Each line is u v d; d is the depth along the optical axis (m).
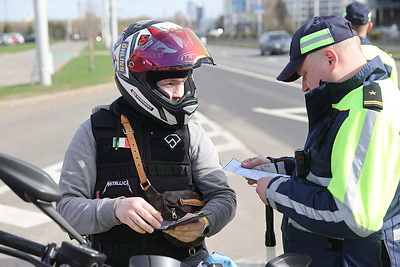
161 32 2.24
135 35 2.26
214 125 9.70
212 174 2.43
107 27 63.22
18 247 1.62
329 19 2.06
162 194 2.26
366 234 1.86
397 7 71.69
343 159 1.87
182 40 2.24
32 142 8.56
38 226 4.82
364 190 1.84
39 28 17.36
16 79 20.84
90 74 22.47
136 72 2.21
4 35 89.31
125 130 2.27
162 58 2.18
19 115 11.70
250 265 3.95
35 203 1.45
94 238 2.33
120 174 2.26
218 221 2.29
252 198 5.46
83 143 2.29
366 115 1.88
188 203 2.29
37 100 13.97
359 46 2.05
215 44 72.12
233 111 11.34
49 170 6.78
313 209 1.92
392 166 1.86
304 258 1.81
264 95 13.99
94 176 2.29
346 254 2.05
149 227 2.03
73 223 2.16
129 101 2.27
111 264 2.28
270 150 7.62
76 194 2.24
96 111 2.36
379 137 1.86
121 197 2.15
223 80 18.70
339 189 1.85
